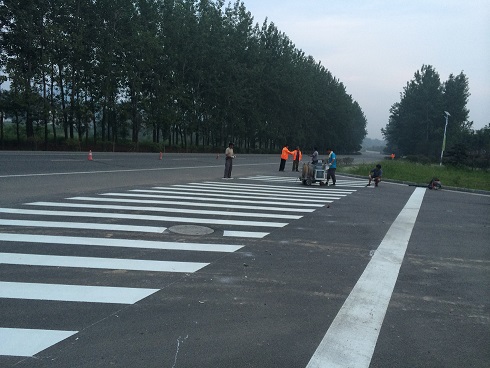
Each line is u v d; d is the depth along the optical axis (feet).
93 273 17.15
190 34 150.20
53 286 15.51
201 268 18.58
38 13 99.09
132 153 120.06
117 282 16.29
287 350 11.72
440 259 22.33
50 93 109.60
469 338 13.05
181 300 14.87
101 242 21.83
